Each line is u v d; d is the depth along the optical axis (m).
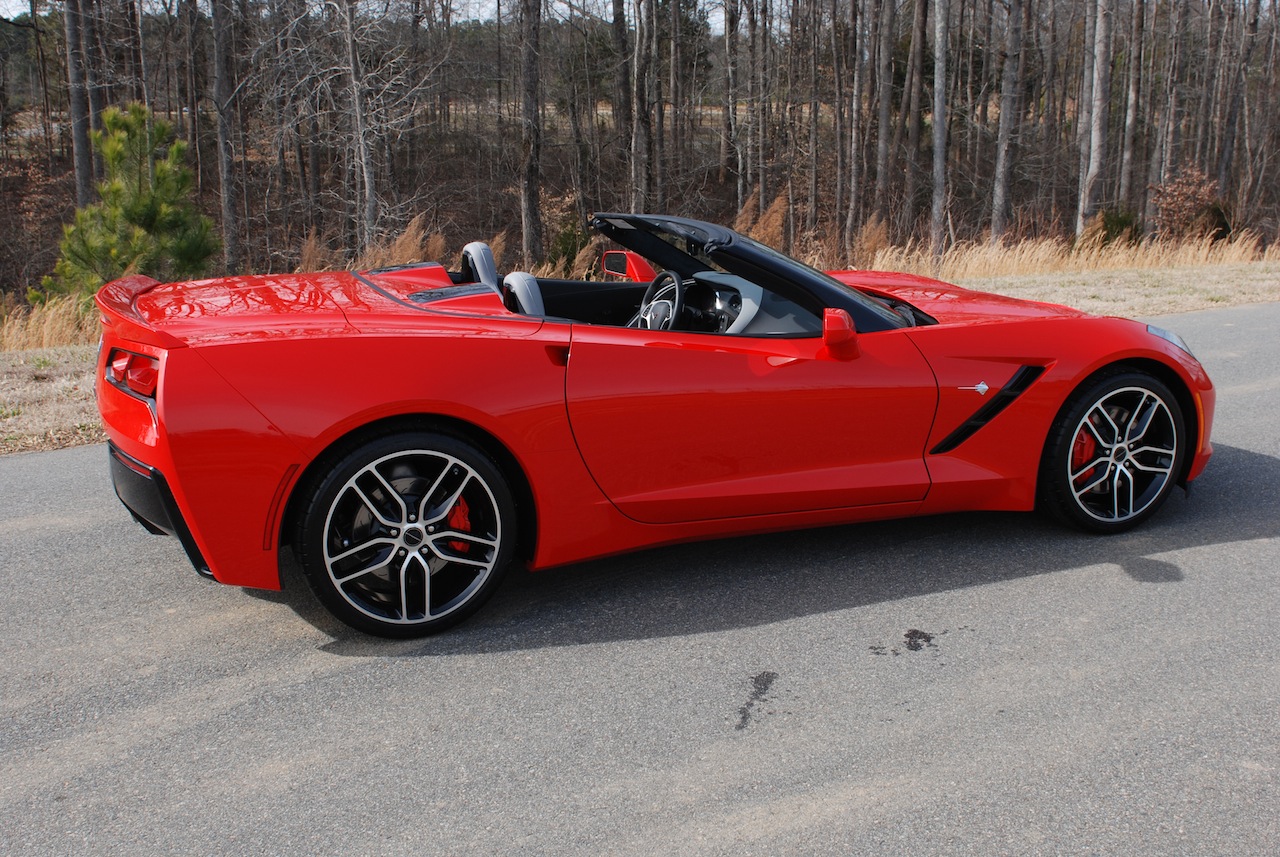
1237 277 12.00
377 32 21.58
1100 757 2.30
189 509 2.63
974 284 11.37
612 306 4.29
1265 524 3.76
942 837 2.03
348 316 2.95
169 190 13.14
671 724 2.47
